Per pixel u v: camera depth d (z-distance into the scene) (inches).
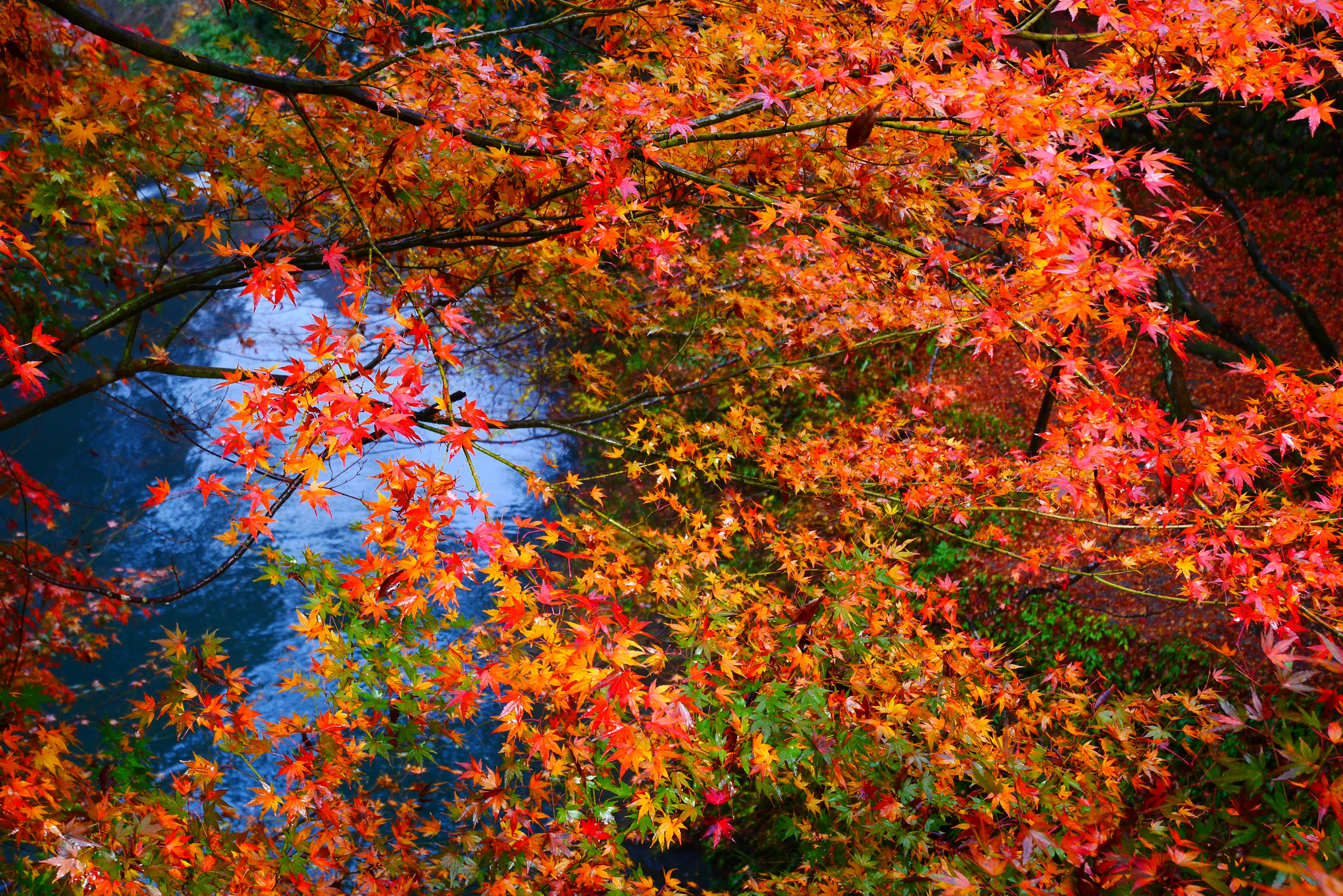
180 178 157.6
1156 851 70.9
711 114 127.7
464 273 187.5
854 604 139.8
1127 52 99.1
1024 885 73.8
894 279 173.8
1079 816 108.7
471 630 133.9
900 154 143.3
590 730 94.2
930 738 131.7
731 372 219.5
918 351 280.2
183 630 373.1
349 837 131.7
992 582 310.0
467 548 92.9
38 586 213.3
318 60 162.6
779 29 119.2
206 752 308.7
